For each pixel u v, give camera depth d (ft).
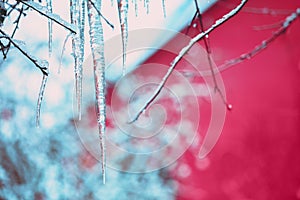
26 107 21.49
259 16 21.40
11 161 20.76
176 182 24.58
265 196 20.71
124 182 23.39
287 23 9.46
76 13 6.22
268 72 20.92
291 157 19.66
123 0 6.16
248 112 22.04
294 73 19.33
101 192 22.47
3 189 20.22
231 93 23.30
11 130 21.11
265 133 21.09
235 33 22.82
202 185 23.98
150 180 24.02
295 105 19.57
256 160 21.35
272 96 20.81
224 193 22.89
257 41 21.35
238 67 22.77
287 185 19.70
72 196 21.66
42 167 21.36
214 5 22.90
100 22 6.04
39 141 21.62
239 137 22.52
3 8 6.36
